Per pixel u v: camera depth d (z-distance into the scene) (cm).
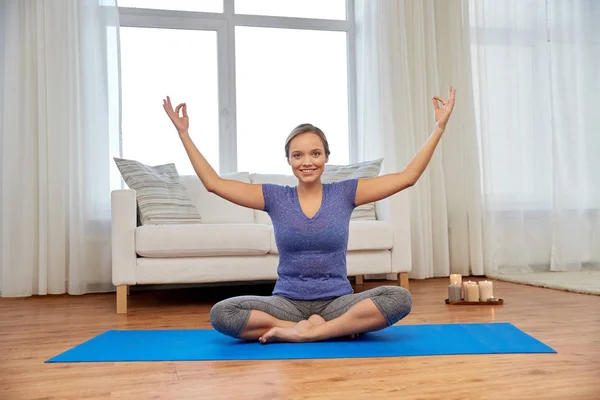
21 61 403
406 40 462
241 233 320
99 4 416
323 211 215
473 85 472
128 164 374
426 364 174
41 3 407
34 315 304
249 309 206
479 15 471
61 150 404
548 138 479
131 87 444
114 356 194
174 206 364
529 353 187
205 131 455
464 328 232
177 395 149
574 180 479
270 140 468
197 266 319
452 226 466
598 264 485
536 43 479
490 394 143
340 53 485
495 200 469
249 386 155
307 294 215
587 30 489
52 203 401
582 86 488
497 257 465
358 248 341
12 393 154
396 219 352
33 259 398
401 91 455
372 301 204
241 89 465
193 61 455
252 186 220
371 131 457
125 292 309
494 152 471
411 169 217
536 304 301
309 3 481
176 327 255
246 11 468
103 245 409
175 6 454
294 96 474
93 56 413
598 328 231
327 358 184
